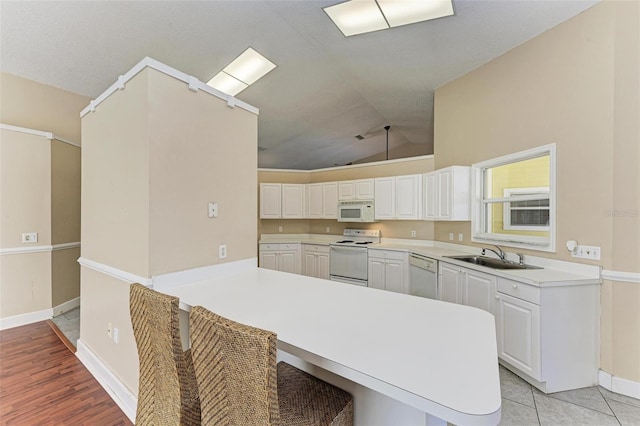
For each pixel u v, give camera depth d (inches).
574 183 96.3
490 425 28.8
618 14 85.8
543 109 106.7
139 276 73.1
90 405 78.7
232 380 36.9
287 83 174.1
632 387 83.0
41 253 142.9
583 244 93.5
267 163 330.6
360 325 52.7
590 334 87.7
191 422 49.2
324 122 237.5
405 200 177.8
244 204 98.7
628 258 84.5
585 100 93.6
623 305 84.8
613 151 86.9
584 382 87.2
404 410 47.3
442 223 167.6
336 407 46.4
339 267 195.0
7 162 132.4
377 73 159.6
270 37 131.9
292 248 216.8
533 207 116.5
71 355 106.1
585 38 93.7
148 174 70.1
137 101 72.8
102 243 90.3
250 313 58.6
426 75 151.9
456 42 120.1
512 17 102.0
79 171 162.6
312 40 134.9
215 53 138.2
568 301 86.0
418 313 58.7
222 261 90.6
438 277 135.3
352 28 120.4
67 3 104.8
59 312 149.4
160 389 51.8
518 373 92.7
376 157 357.1
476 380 35.3
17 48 124.1
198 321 40.7
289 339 46.7
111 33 119.2
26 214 138.3
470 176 142.9
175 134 75.9
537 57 109.0
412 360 40.0
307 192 226.1
